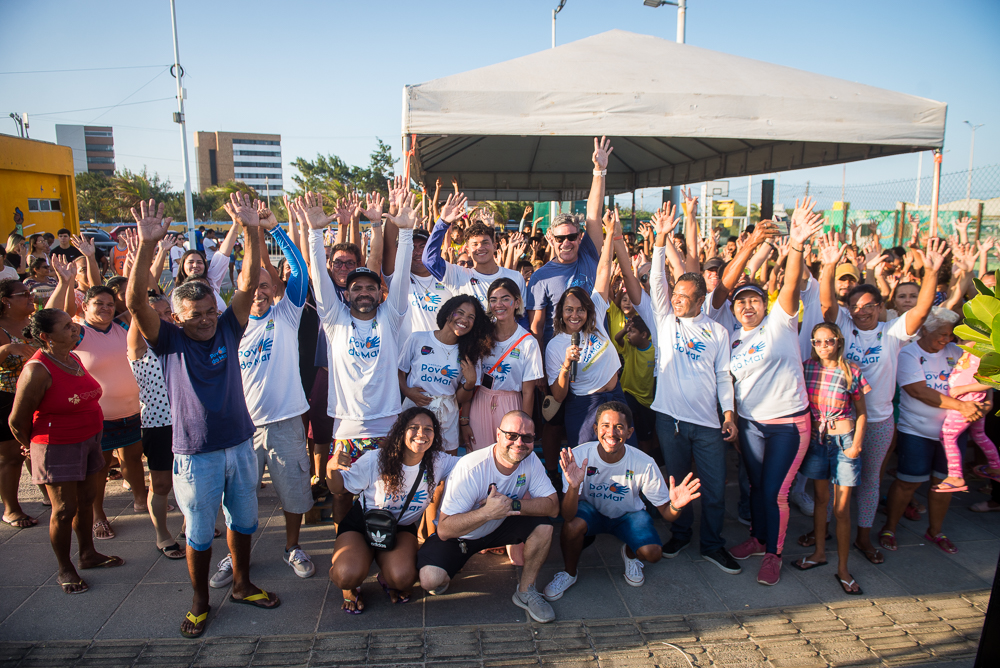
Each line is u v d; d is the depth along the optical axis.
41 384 3.21
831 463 3.57
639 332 4.45
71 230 17.48
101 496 4.00
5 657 2.86
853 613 3.28
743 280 5.08
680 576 3.64
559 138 9.43
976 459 5.02
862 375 3.80
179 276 5.43
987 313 1.91
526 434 3.14
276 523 4.26
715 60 6.18
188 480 2.98
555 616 3.22
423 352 3.84
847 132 5.54
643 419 4.70
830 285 3.92
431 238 4.51
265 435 3.51
